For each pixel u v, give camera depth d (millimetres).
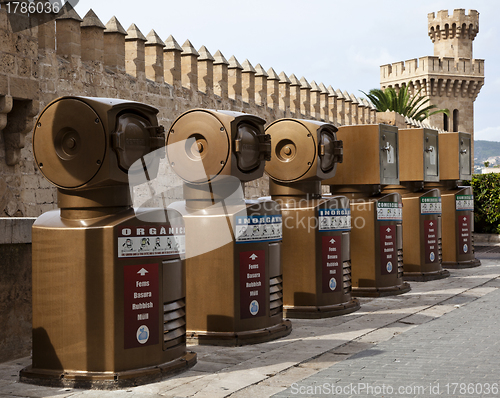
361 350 5707
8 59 8906
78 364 4652
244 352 5695
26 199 9688
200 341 6055
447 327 6723
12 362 5367
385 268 9062
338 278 7645
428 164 10820
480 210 17562
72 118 4652
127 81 12258
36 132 4789
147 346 4781
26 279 5621
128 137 4699
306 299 7473
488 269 12141
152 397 4309
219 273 6098
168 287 4996
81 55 11500
